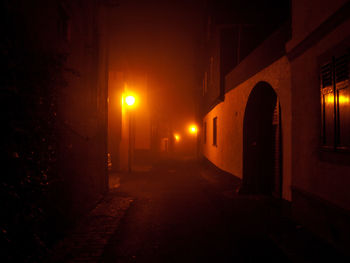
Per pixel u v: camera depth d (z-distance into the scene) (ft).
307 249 15.03
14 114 9.97
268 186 30.32
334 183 14.53
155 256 14.80
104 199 28.55
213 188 35.96
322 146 15.74
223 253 15.16
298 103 18.86
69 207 17.88
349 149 13.23
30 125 10.52
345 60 13.64
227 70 41.42
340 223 14.06
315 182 16.57
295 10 18.75
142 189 35.37
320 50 15.97
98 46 26.20
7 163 9.69
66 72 17.31
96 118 25.91
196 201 28.17
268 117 29.96
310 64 17.16
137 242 16.79
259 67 26.14
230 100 37.11
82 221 20.61
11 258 9.51
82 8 21.36
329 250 14.80
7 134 9.61
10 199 9.57
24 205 10.23
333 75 14.56
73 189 18.70
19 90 10.17
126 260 14.29
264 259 14.38
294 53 19.10
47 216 14.08
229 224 20.31
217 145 46.57
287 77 20.95
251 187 30.83
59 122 14.46
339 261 13.44
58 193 15.75
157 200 28.73
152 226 19.97
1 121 9.51
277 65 22.59
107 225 19.95
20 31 11.39
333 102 14.61
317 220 16.48
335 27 14.38
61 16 17.40
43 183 11.58
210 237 17.67
